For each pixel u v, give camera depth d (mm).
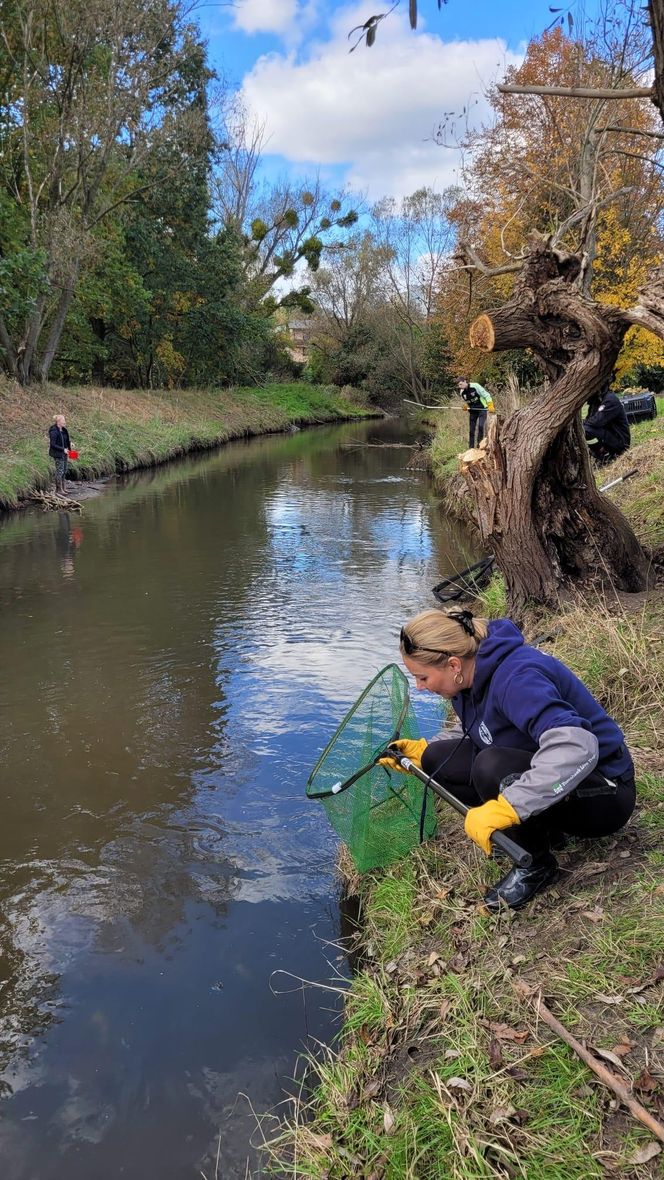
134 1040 2756
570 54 12578
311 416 37188
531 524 5348
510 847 2352
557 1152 1875
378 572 9141
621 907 2562
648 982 2225
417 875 3268
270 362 42250
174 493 15484
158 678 5977
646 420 11406
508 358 19188
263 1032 2777
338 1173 2139
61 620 7363
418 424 36906
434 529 11664
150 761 4723
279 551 10266
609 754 2562
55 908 3439
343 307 46938
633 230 13961
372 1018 2641
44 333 24547
